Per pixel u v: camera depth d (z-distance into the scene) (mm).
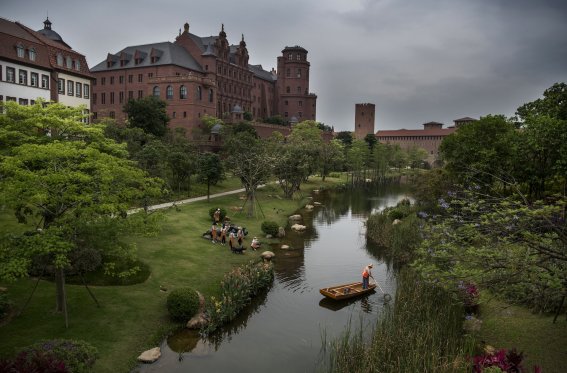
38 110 19891
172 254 28125
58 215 16969
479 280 14414
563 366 15727
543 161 31703
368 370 15008
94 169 18047
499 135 36594
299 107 137250
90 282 21969
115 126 53500
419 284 21797
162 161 46094
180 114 85188
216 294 23594
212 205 47125
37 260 21484
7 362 11555
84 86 65562
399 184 95812
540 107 36812
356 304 23938
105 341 17500
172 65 89500
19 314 18219
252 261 29438
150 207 40781
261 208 49531
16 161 15438
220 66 101125
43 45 57750
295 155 60562
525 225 13984
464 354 16562
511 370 13086
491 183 31000
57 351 13719
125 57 95750
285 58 136625
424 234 27828
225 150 68625
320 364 17641
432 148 148625
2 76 51469
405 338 16859
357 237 39969
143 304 21016
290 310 23000
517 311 19891
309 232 41594
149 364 16969
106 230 17516
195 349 18469
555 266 14836
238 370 17016
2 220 27750
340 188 81812
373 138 132125
